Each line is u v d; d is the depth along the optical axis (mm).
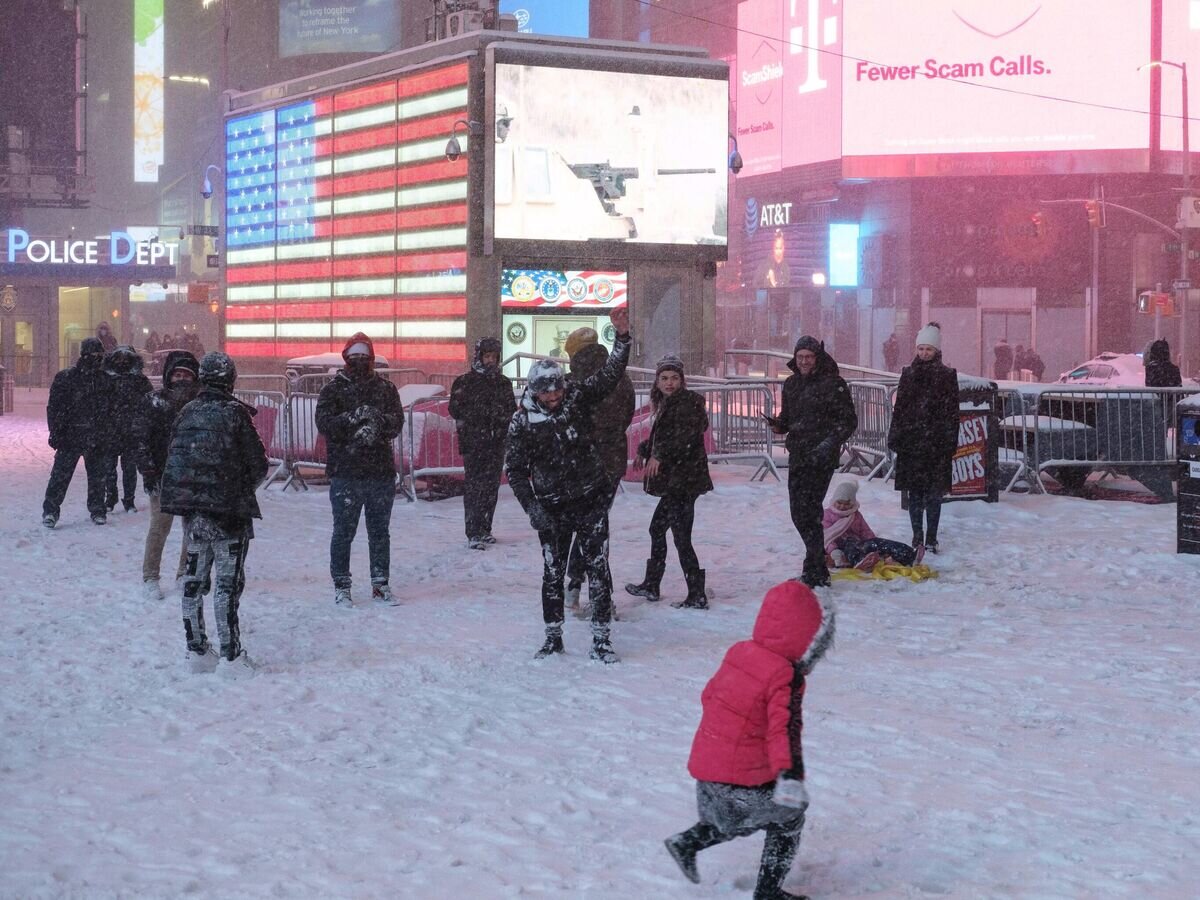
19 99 53969
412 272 25125
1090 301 56312
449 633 8656
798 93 63094
